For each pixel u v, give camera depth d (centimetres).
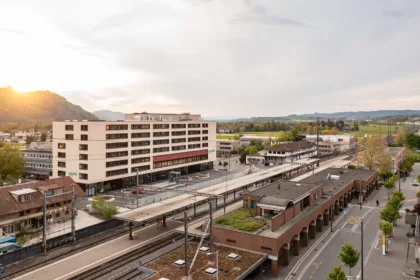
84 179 9444
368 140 12144
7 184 9138
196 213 7350
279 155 16275
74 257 4950
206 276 3875
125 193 9562
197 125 13625
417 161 17212
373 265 4762
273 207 5281
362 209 7912
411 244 5578
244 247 4625
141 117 13538
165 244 5494
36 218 6284
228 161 17388
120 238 5822
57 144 10138
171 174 11338
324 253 5172
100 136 9538
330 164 13925
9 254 4666
